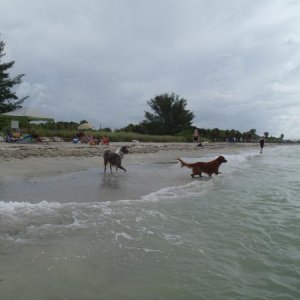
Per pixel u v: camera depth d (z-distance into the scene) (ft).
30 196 28.45
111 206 27.30
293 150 155.94
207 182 42.55
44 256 17.11
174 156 78.89
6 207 24.62
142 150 84.33
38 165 46.19
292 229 23.39
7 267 15.74
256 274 16.43
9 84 123.03
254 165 68.95
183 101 212.23
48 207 25.59
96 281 14.98
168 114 208.44
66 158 56.65
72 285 14.51
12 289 13.87
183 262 17.38
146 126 206.39
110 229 21.66
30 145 73.20
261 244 20.35
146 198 31.07
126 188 34.76
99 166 51.44
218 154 96.32
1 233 19.79
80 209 25.75
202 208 28.35
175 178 44.32
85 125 127.34
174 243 19.89
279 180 46.70
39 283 14.49
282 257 18.49
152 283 15.10
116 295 13.93
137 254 18.07
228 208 28.84
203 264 17.26
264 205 30.48
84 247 18.54
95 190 32.76
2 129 100.17
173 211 26.89
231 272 16.52
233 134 238.48
